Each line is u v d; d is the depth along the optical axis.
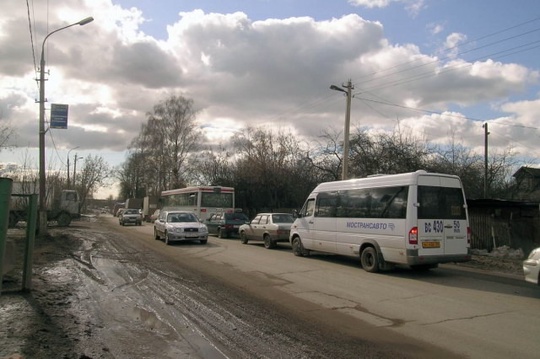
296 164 36.72
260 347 5.64
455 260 11.41
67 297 8.23
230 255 16.02
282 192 36.81
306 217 15.38
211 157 45.44
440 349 5.59
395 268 12.92
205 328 6.50
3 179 5.96
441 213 11.38
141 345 5.66
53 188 42.94
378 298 8.66
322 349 5.57
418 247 10.95
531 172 39.59
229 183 40.19
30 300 7.71
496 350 5.55
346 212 13.38
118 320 6.88
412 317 7.20
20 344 5.32
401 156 27.80
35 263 12.55
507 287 9.99
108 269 12.12
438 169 27.94
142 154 54.84
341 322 6.86
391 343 5.83
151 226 40.69
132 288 9.50
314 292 9.23
